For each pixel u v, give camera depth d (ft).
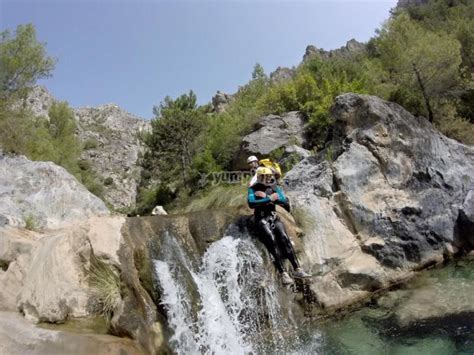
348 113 27.25
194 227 20.16
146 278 17.54
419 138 27.94
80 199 33.73
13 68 45.96
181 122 71.72
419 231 24.75
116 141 203.92
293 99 59.93
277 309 19.21
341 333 18.31
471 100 56.13
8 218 27.04
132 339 15.43
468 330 16.83
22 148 43.29
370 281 21.84
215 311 18.17
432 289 21.31
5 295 19.52
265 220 18.71
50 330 15.56
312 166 27.66
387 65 57.67
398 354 15.93
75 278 17.80
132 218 19.51
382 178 25.66
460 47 56.70
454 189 27.48
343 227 23.68
